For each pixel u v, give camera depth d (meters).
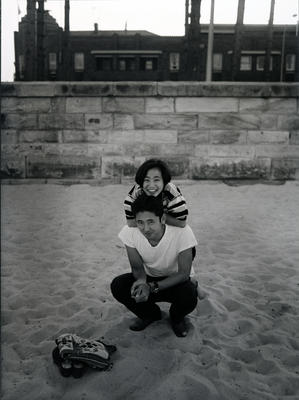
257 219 6.30
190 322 2.94
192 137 9.08
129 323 2.93
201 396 2.14
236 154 9.12
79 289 3.63
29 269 4.14
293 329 2.93
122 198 7.78
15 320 3.05
